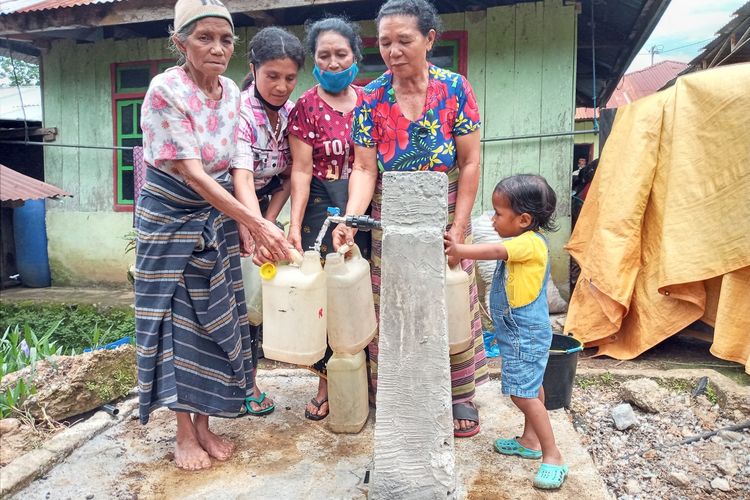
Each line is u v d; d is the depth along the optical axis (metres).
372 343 2.92
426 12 2.34
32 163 8.53
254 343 3.07
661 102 4.56
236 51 6.73
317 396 3.04
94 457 2.57
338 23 2.74
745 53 6.61
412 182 1.88
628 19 6.74
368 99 2.56
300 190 2.83
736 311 4.14
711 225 4.17
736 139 4.10
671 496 2.77
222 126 2.38
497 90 6.10
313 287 2.26
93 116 7.26
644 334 4.53
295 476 2.39
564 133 5.89
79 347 6.42
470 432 2.77
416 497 1.89
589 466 2.48
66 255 7.55
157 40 6.95
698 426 3.42
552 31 5.93
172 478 2.39
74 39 7.20
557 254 6.05
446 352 1.88
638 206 4.58
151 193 2.33
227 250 2.52
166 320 2.35
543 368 2.47
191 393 2.39
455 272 2.52
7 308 6.81
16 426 2.75
